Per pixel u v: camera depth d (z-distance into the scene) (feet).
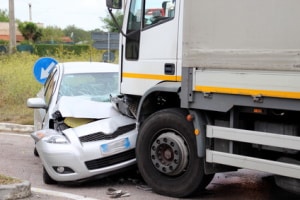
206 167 21.15
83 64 32.17
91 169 23.82
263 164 19.16
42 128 28.14
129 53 24.41
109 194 23.13
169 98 23.71
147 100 23.43
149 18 23.26
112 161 24.03
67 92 29.04
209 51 20.15
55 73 31.73
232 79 19.45
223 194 23.34
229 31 19.47
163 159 22.54
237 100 19.48
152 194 23.21
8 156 33.32
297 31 17.46
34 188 24.52
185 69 21.13
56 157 23.84
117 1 24.39
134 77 24.09
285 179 19.13
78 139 24.13
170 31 22.24
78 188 24.59
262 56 18.44
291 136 18.26
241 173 27.61
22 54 84.69
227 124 20.51
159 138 22.52
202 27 20.38
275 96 18.19
